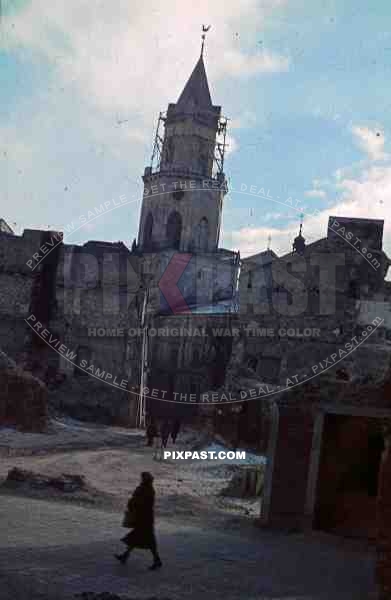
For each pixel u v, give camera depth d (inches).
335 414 679.1
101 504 696.4
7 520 564.4
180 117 2733.8
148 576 440.5
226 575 465.7
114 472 959.6
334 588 458.0
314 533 634.8
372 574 502.6
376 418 680.4
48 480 767.1
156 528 614.5
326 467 683.4
